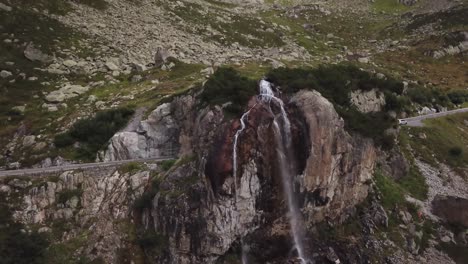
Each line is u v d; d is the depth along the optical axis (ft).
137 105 207.62
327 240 161.38
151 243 150.51
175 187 155.33
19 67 253.44
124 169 171.73
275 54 308.19
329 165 160.15
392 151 206.18
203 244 147.23
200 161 153.58
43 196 165.17
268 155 156.76
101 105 217.56
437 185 208.64
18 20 281.33
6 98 231.91
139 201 158.71
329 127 159.53
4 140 204.95
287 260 153.99
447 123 258.98
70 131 195.93
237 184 149.79
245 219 151.84
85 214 162.71
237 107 157.48
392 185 194.29
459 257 170.91
